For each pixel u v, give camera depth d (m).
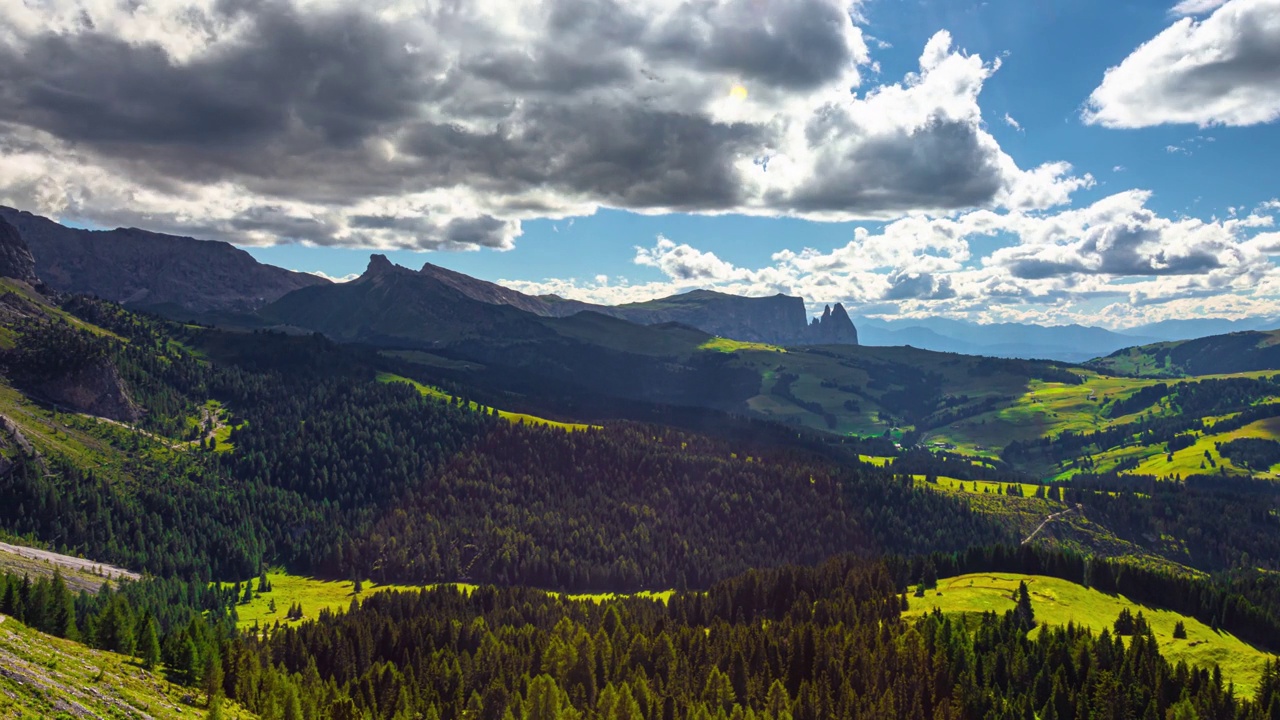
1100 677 152.88
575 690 157.25
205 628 157.25
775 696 148.50
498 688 154.62
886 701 147.50
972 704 150.50
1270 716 141.12
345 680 170.88
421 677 166.62
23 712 78.50
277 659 177.50
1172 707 143.38
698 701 150.62
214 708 109.69
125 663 127.25
